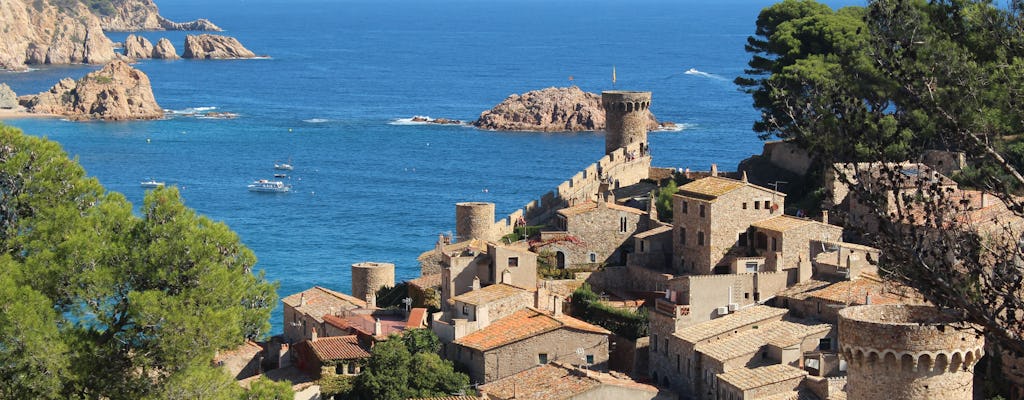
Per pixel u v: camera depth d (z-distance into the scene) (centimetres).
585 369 19950
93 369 12506
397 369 19900
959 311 10062
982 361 16600
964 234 10019
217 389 12925
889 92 10144
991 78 10262
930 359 10019
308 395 19975
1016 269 9800
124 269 12938
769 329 19600
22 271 12625
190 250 13162
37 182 13512
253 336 14938
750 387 18025
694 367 19412
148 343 12706
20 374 12031
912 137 10025
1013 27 10762
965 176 10931
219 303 13200
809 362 18662
